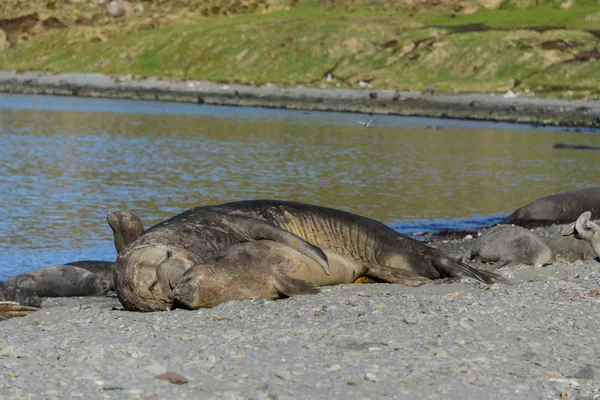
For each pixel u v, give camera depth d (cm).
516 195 8600
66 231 6312
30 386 2050
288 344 2398
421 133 16575
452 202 8031
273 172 10038
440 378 2088
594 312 2820
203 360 2250
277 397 1952
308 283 3228
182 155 11750
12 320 3183
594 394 1994
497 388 2025
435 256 3669
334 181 9331
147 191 8369
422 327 2569
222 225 3447
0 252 5566
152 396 1970
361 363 2197
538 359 2278
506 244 4197
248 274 3170
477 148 13762
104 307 3516
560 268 3891
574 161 12056
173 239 3328
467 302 2952
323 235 3738
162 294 3170
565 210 6356
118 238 3938
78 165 10406
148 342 2480
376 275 3612
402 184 9225
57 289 4338
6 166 10106
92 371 2166
